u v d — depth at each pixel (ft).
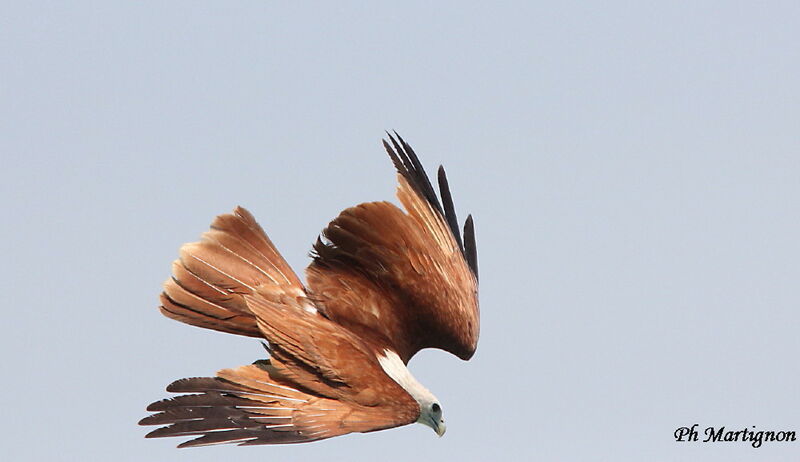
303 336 41.83
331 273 45.70
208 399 39.55
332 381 40.78
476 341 48.21
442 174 51.19
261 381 40.32
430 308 47.03
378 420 40.09
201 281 44.29
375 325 45.47
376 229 46.52
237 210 45.39
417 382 43.73
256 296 43.50
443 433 43.57
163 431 38.68
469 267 50.67
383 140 49.88
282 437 38.68
